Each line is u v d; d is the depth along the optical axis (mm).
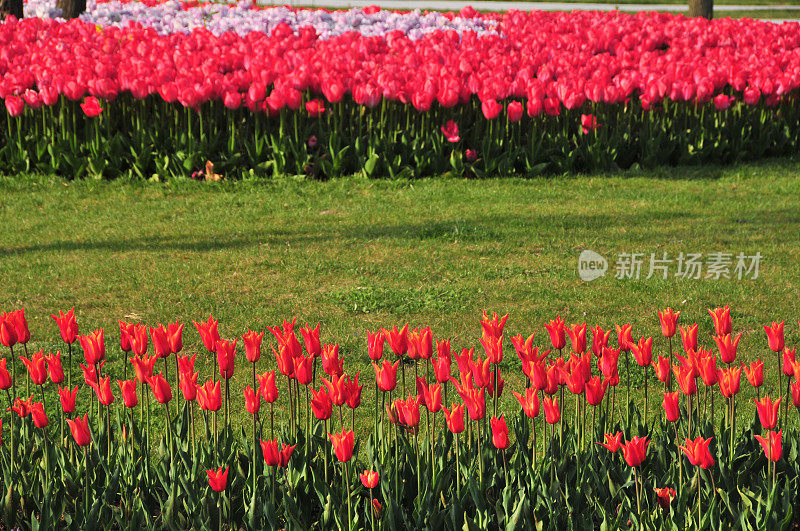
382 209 13555
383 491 4637
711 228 12453
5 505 4688
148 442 5410
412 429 4984
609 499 4781
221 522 4551
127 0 25578
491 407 7258
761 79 16266
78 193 14484
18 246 11812
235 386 7742
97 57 16109
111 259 11227
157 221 13008
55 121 15852
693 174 15789
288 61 15797
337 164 15227
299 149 15281
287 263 11047
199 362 8203
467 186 14891
